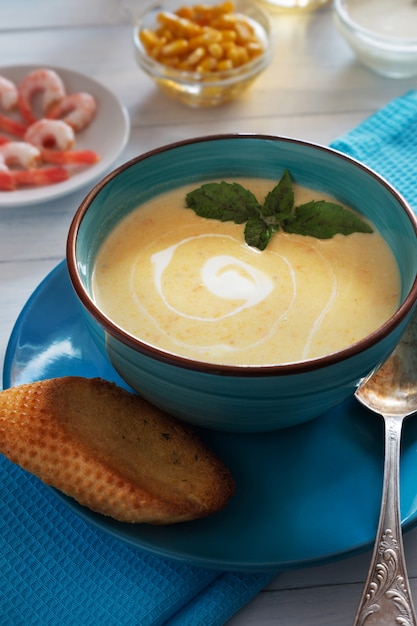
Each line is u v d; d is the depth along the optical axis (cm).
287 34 107
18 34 107
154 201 83
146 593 73
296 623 73
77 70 104
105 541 75
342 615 74
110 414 75
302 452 76
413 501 73
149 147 98
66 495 73
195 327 77
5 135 100
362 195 81
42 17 108
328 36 107
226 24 103
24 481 77
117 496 72
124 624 72
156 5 105
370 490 75
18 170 96
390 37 101
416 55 100
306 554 72
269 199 82
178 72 98
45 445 73
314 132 98
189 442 75
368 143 94
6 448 73
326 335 77
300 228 81
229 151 82
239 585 74
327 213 81
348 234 81
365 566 75
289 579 75
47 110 101
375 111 100
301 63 104
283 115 100
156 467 74
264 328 77
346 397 75
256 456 76
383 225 80
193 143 81
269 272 80
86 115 98
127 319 78
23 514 76
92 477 72
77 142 98
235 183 82
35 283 88
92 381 76
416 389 77
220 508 73
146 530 73
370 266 80
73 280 74
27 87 101
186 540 73
